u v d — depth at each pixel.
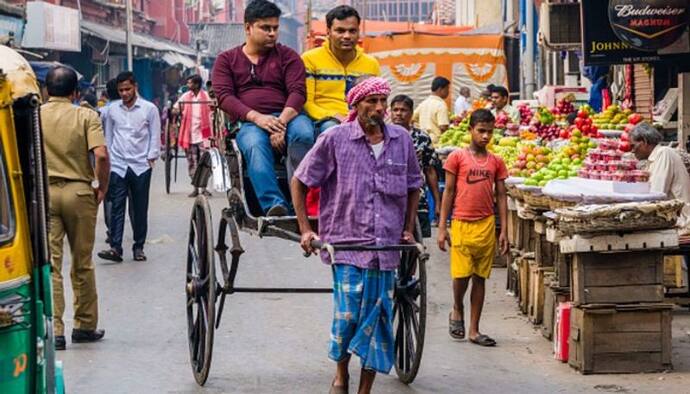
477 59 31.72
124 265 15.43
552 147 14.87
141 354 10.28
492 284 13.92
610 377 9.42
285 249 16.86
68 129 10.67
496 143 16.73
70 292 13.41
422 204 10.21
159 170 34.69
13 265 5.46
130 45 47.19
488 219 10.59
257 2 9.59
